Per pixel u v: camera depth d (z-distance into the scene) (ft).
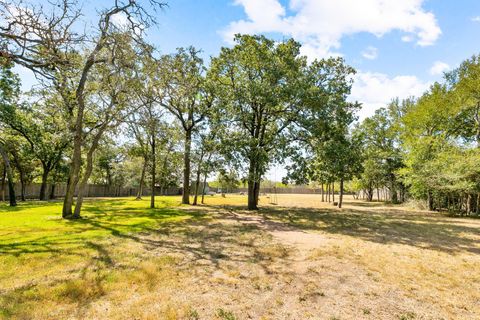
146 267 18.61
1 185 98.53
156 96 44.80
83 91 41.32
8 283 15.26
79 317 11.91
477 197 64.54
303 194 219.61
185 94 46.98
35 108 74.28
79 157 42.29
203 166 65.00
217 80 63.57
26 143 85.56
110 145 70.69
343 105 57.36
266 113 59.77
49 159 92.89
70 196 41.98
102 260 19.88
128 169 135.33
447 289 16.55
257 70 59.52
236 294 14.80
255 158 52.75
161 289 15.16
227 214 54.19
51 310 12.46
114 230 32.09
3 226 34.09
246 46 58.59
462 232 38.29
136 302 13.50
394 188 112.68
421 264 21.54
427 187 70.08
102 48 38.09
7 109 72.38
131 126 51.93
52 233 29.45
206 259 21.16
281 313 12.82
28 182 107.45
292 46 59.62
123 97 41.93
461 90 70.64
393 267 20.59
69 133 48.03
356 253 24.41
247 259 21.50
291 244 27.35
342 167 59.31
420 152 74.84
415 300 14.84
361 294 15.40
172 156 83.20
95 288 14.98
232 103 57.77
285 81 56.13
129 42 34.76
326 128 56.13
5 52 21.20
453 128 81.92
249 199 65.41
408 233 36.86
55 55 23.73
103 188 138.41
